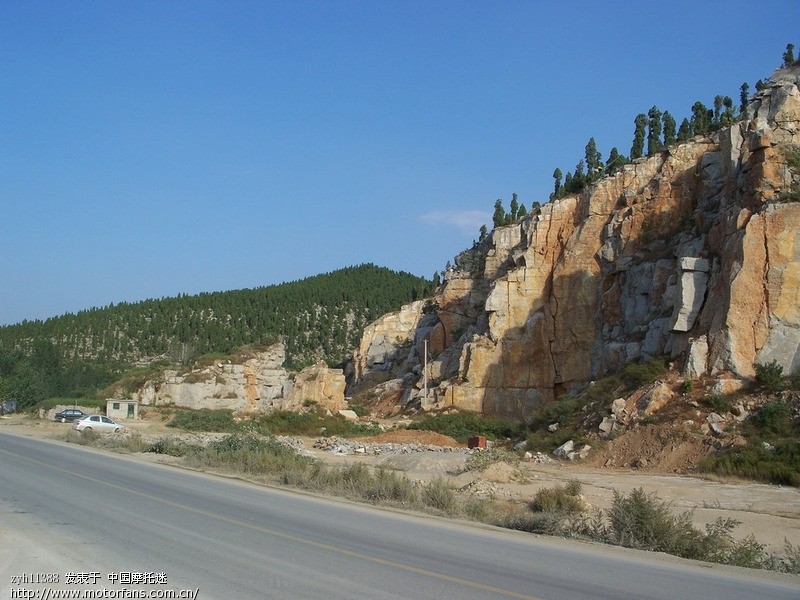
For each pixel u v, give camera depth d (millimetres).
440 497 20531
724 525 16734
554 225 66500
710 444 33531
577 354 61188
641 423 36969
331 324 141000
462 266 87500
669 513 17281
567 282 63094
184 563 10875
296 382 70500
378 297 157875
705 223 50469
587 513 21047
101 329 126438
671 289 48531
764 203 41500
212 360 71312
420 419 62906
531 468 34469
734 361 37906
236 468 27766
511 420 59906
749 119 47469
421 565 11500
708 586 11305
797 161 42656
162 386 68875
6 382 80188
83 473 23531
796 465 29500
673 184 58125
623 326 55125
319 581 10047
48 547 11648
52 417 66188
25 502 16500
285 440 49719
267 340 77312
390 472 25938
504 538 15273
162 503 17266
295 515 16562
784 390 35250
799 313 37938
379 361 93312
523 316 65188
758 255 39625
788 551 15719
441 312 80062
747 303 39000
